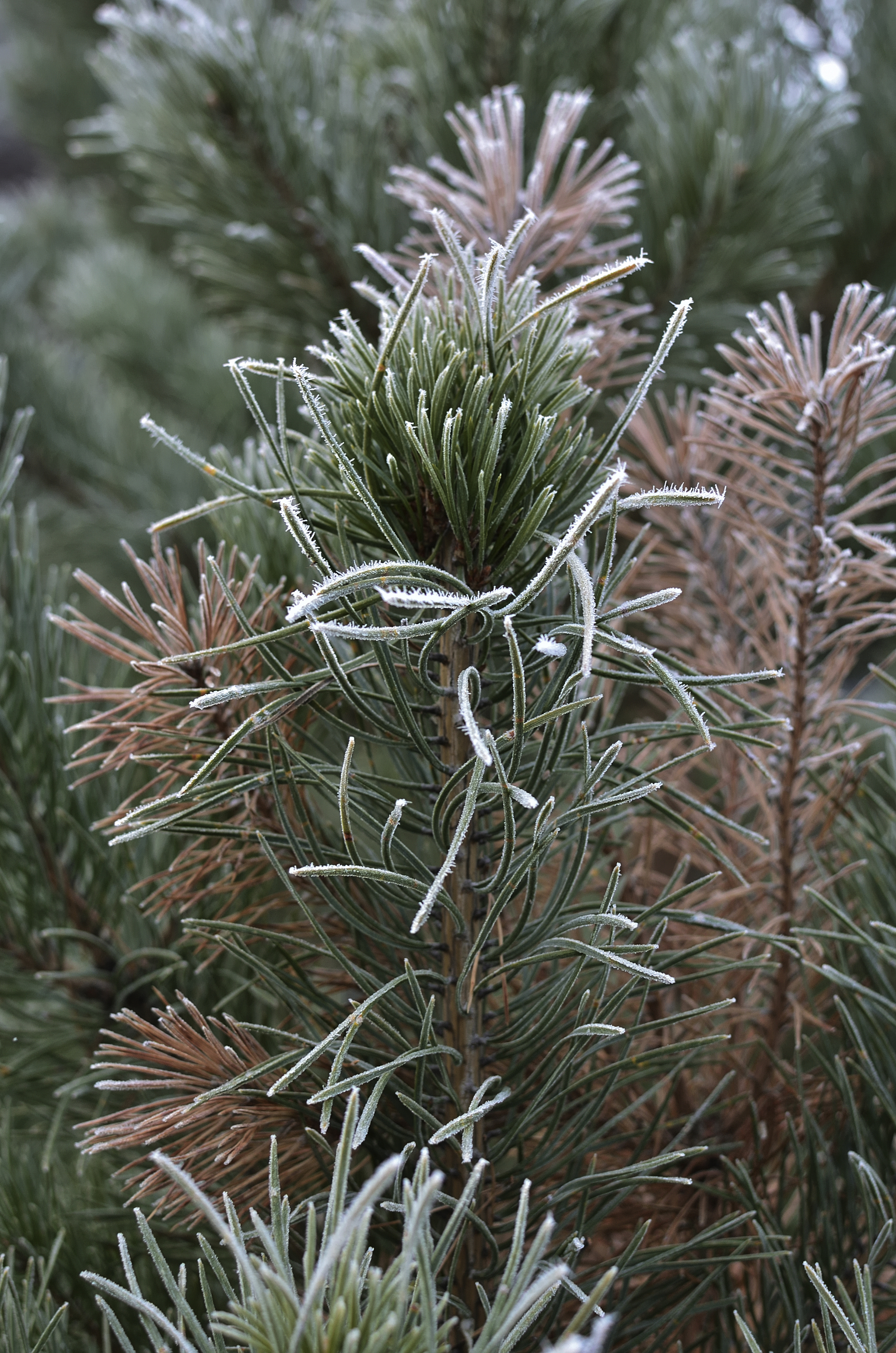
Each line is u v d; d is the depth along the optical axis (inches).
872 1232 22.0
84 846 26.4
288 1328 17.8
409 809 21.7
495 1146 21.3
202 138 37.2
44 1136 26.8
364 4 49.2
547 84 38.7
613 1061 24.2
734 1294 22.0
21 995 26.6
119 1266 25.1
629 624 29.5
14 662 25.7
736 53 37.6
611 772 22.7
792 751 24.6
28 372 59.9
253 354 63.6
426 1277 17.6
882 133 51.1
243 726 20.0
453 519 20.3
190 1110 20.2
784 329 23.6
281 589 22.6
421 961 22.5
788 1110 24.9
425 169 39.6
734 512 25.6
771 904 25.5
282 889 25.3
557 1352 16.7
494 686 21.9
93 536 60.9
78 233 98.1
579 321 27.8
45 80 94.7
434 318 21.2
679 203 38.1
